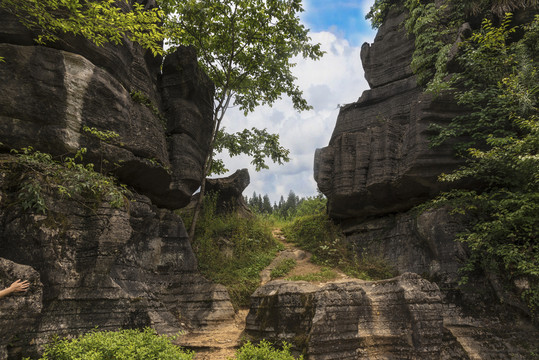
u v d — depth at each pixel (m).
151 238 9.38
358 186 11.85
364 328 7.07
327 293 7.02
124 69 8.80
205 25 13.21
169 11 12.98
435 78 11.38
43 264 5.86
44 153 6.85
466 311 8.34
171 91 11.16
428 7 12.91
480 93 9.92
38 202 5.86
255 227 13.79
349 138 12.62
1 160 6.22
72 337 6.04
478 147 10.00
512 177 9.04
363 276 10.54
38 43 7.21
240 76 14.46
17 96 6.75
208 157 13.02
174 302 9.24
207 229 12.83
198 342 7.80
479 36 9.93
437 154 10.27
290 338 6.94
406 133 11.35
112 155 7.91
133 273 8.41
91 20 6.90
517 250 7.95
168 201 10.62
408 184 10.71
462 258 8.98
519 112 9.36
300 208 18.52
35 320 5.23
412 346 6.87
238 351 6.22
